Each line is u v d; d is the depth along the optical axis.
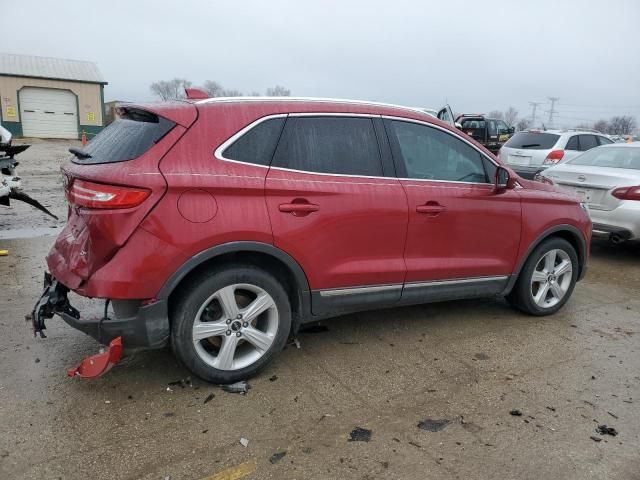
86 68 35.56
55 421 2.88
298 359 3.75
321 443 2.80
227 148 3.15
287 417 3.02
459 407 3.21
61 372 3.39
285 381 3.43
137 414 2.98
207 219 3.01
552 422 3.08
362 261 3.62
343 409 3.13
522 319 4.73
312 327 4.35
